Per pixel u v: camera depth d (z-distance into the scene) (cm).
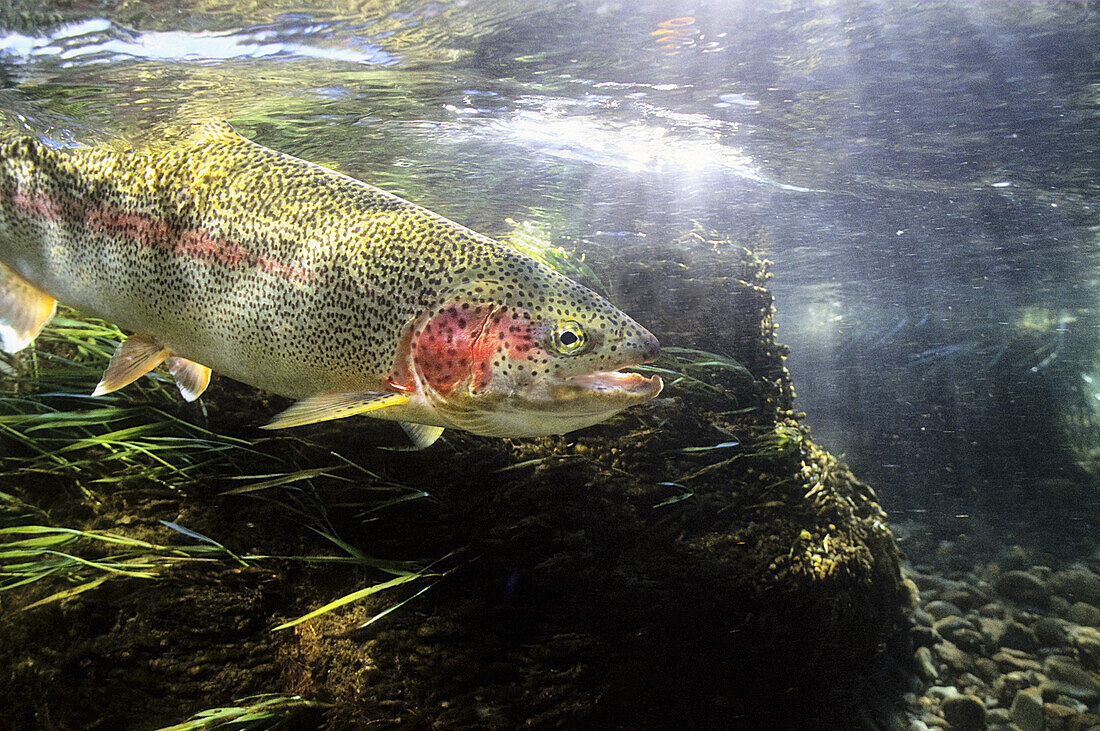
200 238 31
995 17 68
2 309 37
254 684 37
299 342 30
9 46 58
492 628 44
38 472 42
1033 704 75
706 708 52
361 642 40
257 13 59
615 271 73
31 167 35
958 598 98
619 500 53
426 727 40
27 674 34
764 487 61
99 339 51
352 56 70
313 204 30
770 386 71
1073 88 85
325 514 43
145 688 36
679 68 79
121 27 58
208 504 42
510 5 63
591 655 46
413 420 31
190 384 36
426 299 29
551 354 28
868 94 88
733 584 52
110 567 36
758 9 66
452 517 47
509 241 70
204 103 77
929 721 70
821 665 59
